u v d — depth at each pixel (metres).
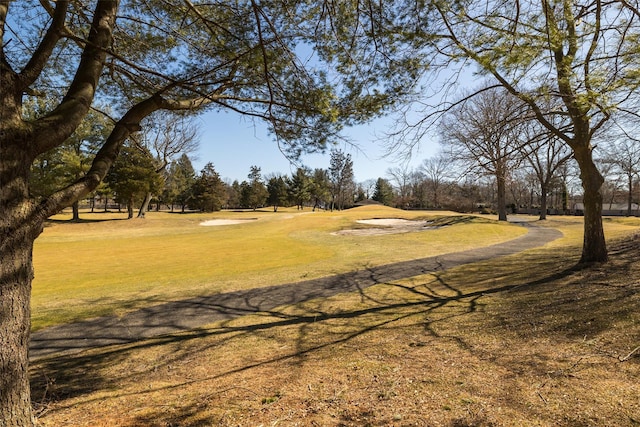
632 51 4.38
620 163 13.69
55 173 25.33
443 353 3.97
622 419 2.34
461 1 4.95
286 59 3.83
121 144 3.04
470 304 6.15
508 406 2.62
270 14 3.94
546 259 9.93
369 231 24.30
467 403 2.71
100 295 8.08
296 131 4.32
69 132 2.51
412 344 4.41
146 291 8.41
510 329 4.59
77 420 2.90
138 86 4.71
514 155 7.16
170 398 3.27
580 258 8.80
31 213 2.25
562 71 5.18
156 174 32.75
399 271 9.99
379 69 4.58
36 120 2.38
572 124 7.14
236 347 4.87
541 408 2.55
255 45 3.81
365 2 4.16
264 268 11.18
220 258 13.31
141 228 28.84
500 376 3.19
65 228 27.27
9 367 2.15
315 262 12.11
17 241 2.19
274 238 19.95
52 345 5.21
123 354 4.82
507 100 7.64
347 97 4.65
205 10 4.26
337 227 26.08
